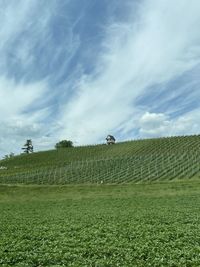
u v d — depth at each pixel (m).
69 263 25.42
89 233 34.94
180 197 66.88
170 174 98.81
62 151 188.25
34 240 32.97
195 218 42.41
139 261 25.08
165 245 28.89
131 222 40.53
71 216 48.38
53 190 91.00
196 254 26.22
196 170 100.31
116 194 79.19
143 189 82.06
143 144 159.12
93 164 126.75
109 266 24.33
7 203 75.25
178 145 145.12
